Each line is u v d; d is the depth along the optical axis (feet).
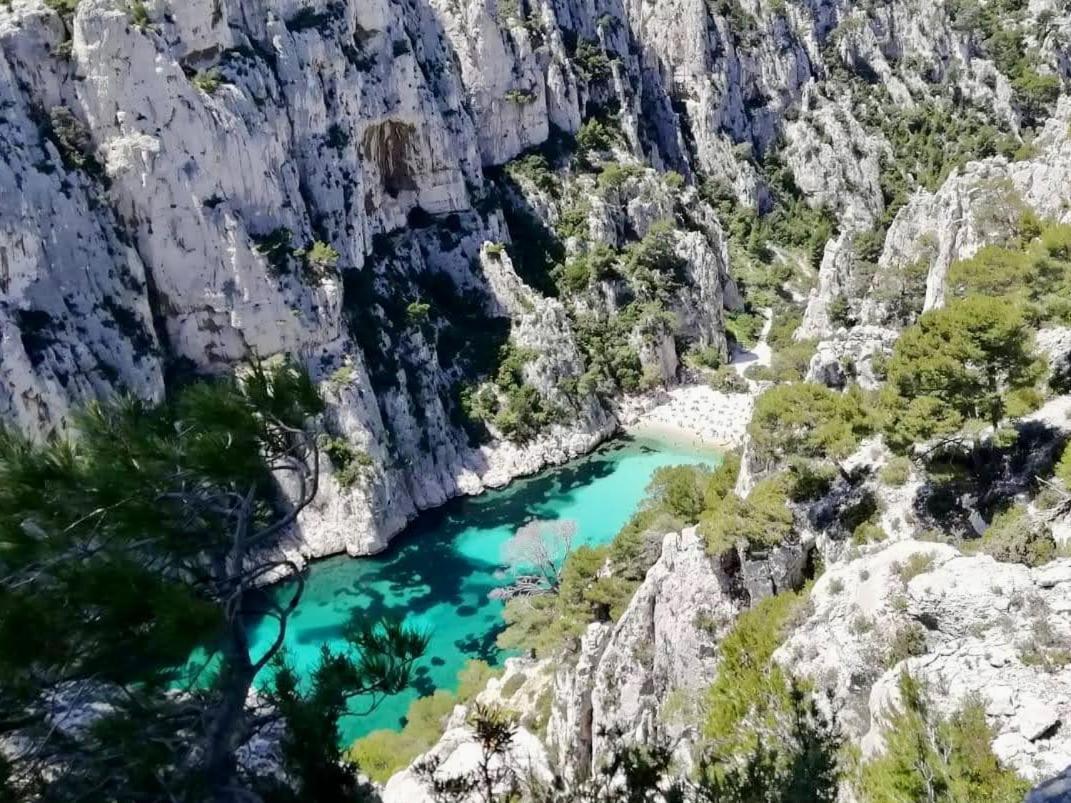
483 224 351.46
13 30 223.92
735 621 110.32
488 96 378.94
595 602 169.68
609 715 116.67
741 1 509.35
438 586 231.09
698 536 121.90
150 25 238.07
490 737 57.31
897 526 113.70
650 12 486.79
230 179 251.39
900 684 62.08
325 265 265.13
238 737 45.14
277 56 278.87
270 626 207.31
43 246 213.05
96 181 231.30
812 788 53.16
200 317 248.52
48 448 42.91
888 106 503.20
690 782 56.44
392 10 328.90
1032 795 43.27
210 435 43.32
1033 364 111.14
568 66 414.62
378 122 319.27
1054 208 209.97
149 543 41.39
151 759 40.24
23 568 38.50
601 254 356.38
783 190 481.87
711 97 479.82
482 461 294.05
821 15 539.70
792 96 500.33
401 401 279.49
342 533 245.45
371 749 145.28
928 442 118.73
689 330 357.20
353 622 50.78
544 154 397.39
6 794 38.24
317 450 47.16
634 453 302.45
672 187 411.54
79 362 213.25
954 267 164.45
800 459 128.36
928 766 54.70
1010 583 74.38
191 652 39.22
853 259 331.57
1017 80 488.85
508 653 199.62
